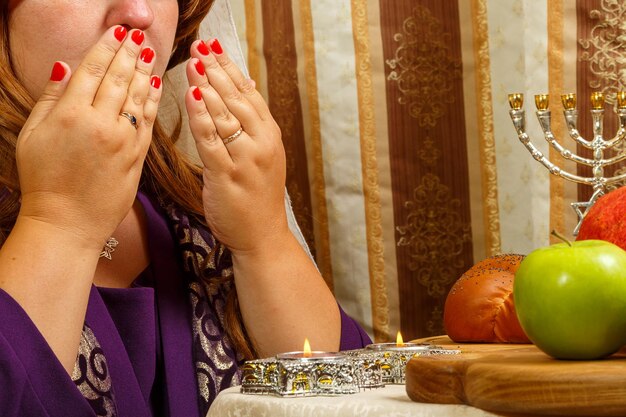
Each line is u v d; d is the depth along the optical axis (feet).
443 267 6.75
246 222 3.92
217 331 4.00
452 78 6.62
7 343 3.12
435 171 6.70
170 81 4.51
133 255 4.03
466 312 3.67
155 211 4.14
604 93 6.21
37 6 3.53
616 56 6.16
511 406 2.55
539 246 6.46
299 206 6.97
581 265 2.72
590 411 2.46
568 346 2.73
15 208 3.75
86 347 3.56
